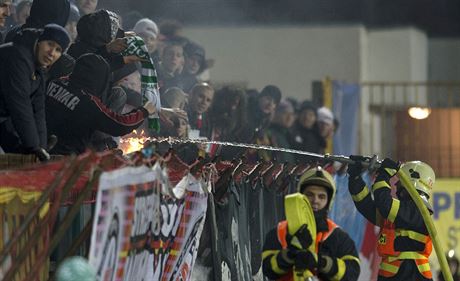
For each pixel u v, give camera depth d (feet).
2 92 52.19
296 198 48.80
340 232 49.75
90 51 63.36
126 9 101.50
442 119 150.92
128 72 70.79
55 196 46.47
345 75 153.99
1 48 51.96
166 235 51.60
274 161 72.90
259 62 148.15
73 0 80.79
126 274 45.96
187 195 54.39
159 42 88.63
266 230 72.23
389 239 65.46
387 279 65.51
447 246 124.26
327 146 121.29
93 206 51.42
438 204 124.36
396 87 166.81
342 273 48.62
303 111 114.01
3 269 43.57
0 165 48.42
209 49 145.38
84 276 36.73
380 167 64.95
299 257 48.03
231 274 63.57
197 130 88.22
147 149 46.44
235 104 94.07
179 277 54.95
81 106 57.72
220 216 61.77
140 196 45.98
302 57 151.64
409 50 165.78
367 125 157.38
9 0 59.52
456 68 184.85
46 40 52.11
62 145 58.29
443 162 150.61
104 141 61.82
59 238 41.88
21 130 51.42
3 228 43.39
